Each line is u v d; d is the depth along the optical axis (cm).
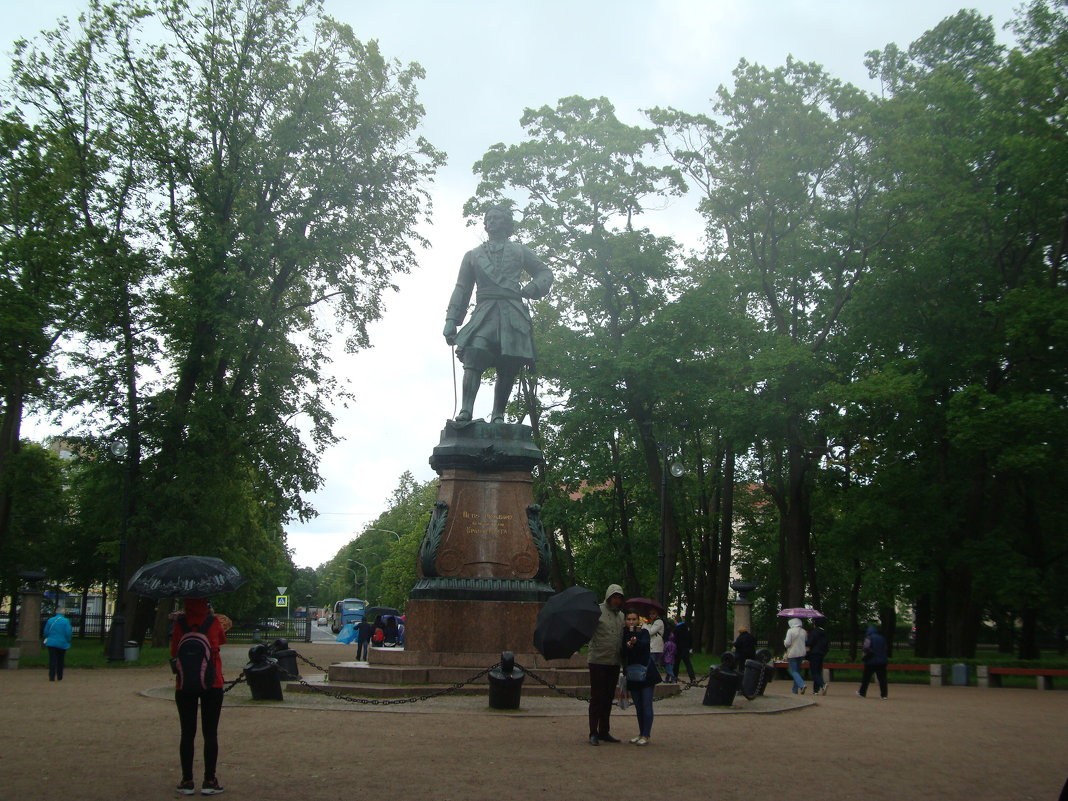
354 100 3294
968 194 3055
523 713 1462
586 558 4509
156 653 3341
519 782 908
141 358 3203
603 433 3572
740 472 4472
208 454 3169
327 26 3338
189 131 3153
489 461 1853
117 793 830
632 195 3528
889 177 3225
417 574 1861
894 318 3247
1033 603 3075
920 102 3159
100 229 3175
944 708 1931
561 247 3566
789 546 3428
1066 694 2492
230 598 5688
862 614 5306
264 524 4128
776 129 3303
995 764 1119
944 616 3550
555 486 4066
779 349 3122
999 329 3131
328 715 1426
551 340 3600
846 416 3234
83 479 4162
